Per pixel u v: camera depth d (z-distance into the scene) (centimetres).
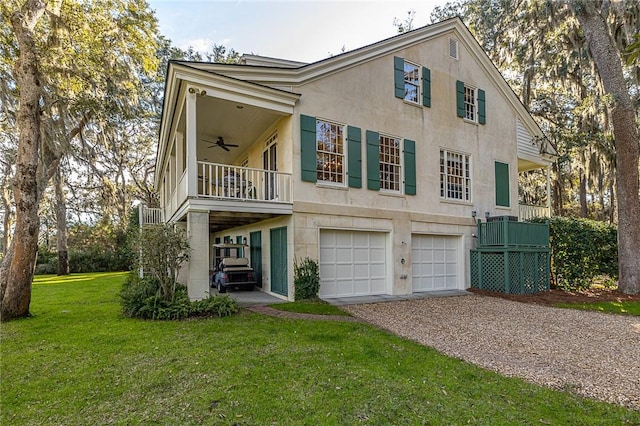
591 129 1675
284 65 1252
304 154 965
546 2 1292
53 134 1215
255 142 1287
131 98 1537
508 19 1692
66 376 435
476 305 955
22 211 794
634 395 394
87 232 2891
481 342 600
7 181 2066
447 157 1272
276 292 1037
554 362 504
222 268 1145
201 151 1436
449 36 1302
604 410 355
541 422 329
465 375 441
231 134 1201
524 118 1532
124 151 2356
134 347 536
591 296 1110
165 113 1059
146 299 755
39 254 2562
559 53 1572
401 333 648
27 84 809
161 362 474
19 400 375
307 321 706
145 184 2881
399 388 395
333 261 1021
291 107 958
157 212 1850
